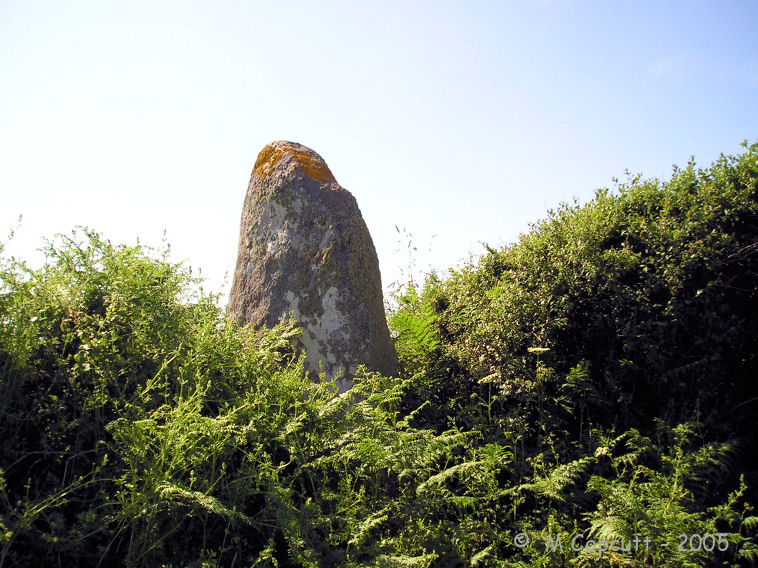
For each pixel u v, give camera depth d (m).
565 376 4.66
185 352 3.73
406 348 5.40
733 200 4.71
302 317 4.85
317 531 3.30
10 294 3.24
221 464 3.28
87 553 2.79
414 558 2.97
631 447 4.25
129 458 2.84
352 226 4.99
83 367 3.22
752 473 4.00
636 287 4.84
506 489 4.05
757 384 4.55
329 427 3.71
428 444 3.58
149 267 3.91
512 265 5.90
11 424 3.05
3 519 2.57
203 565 2.76
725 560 3.33
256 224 5.36
